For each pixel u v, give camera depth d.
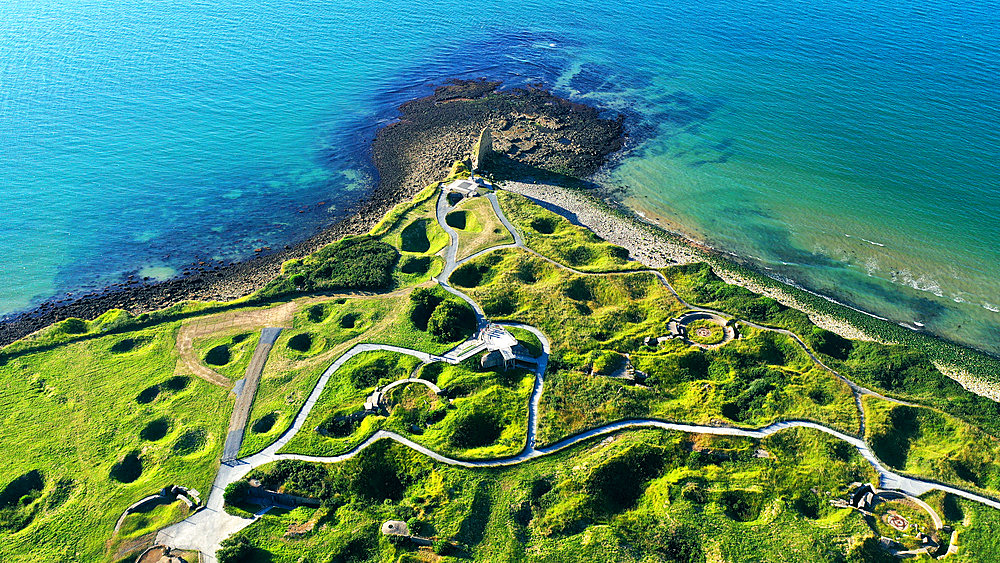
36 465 72.31
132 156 142.38
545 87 178.62
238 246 117.75
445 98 172.00
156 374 84.94
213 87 175.88
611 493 68.50
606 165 141.88
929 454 72.44
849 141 145.50
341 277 102.75
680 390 81.25
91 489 69.50
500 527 64.00
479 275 103.94
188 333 92.38
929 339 94.69
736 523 64.06
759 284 106.56
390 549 62.12
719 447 72.56
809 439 73.56
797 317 93.44
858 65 183.62
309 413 78.31
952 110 155.88
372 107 168.38
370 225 122.44
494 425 76.00
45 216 122.50
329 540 63.28
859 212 123.31
